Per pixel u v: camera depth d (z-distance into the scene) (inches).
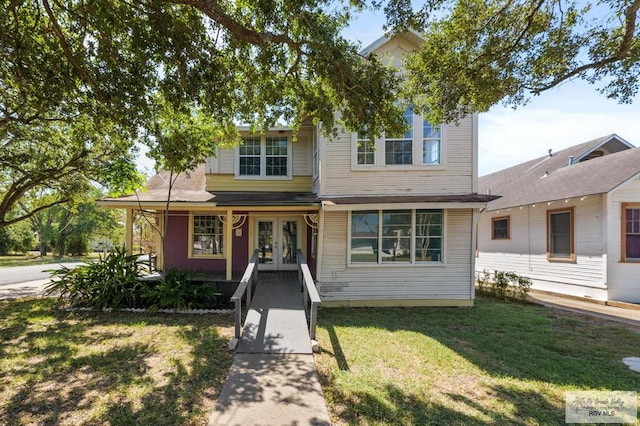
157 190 455.8
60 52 223.3
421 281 366.0
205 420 137.3
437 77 256.8
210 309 325.7
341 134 365.7
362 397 159.0
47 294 382.0
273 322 265.6
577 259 433.1
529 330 276.1
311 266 446.6
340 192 366.3
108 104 240.2
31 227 1291.8
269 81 265.6
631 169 397.4
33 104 276.1
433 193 366.9
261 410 145.1
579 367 200.2
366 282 364.5
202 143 350.0
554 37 237.1
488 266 616.7
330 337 250.7
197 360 199.5
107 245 1520.7
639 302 386.9
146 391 161.5
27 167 442.0
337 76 229.3
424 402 155.9
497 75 246.2
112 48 218.1
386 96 247.8
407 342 241.3
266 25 217.2
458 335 259.6
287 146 464.4
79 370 185.2
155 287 329.7
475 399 160.2
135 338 239.6
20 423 134.6
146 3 194.2
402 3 205.8
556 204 467.8
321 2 207.3
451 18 237.8
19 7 215.2
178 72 228.7
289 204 360.2
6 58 222.4
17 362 195.3
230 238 370.3
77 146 398.0
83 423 135.3
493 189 686.5
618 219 396.5
